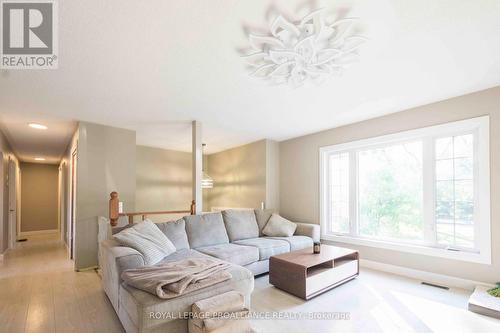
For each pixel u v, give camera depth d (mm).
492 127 2826
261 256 3445
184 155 6746
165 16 1593
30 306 2555
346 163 4387
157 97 2986
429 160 3375
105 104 3199
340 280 3059
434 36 1854
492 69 2381
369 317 2305
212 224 3793
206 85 2648
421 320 2248
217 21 1650
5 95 2838
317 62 2125
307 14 1604
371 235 4008
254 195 5500
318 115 3758
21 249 5480
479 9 1573
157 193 6215
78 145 3889
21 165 7816
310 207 4809
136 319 1740
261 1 1490
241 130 4621
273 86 2682
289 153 5258
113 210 3348
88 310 2461
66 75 2375
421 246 3357
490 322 2205
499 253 2748
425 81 2635
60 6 1497
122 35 1780
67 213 5703
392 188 3793
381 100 3172
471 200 3039
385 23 1698
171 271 2066
